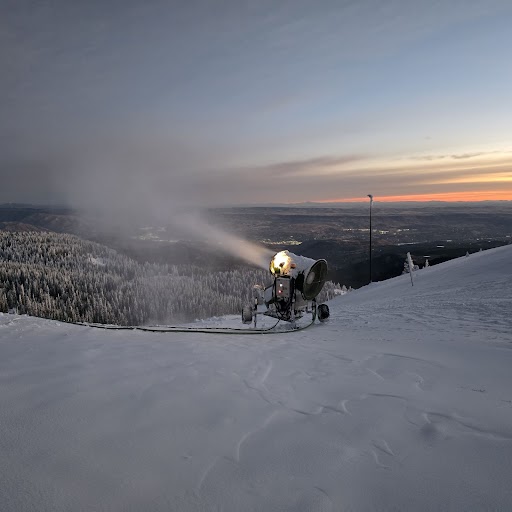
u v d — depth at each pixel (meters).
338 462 1.92
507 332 6.23
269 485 1.72
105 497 1.59
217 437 2.18
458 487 1.68
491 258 17.48
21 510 1.49
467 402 2.79
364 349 5.09
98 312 109.69
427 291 13.98
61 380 3.07
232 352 4.73
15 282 119.12
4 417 2.32
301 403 2.79
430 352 4.75
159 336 6.12
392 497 1.63
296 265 8.33
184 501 1.59
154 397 2.78
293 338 6.66
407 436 2.21
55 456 1.89
